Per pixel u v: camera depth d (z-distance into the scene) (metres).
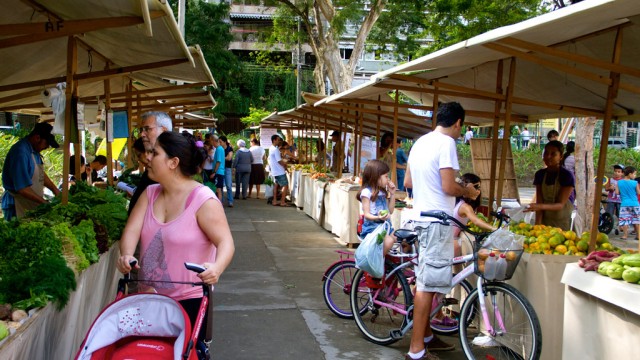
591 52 5.63
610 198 13.91
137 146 4.36
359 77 43.69
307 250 9.70
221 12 35.16
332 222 11.28
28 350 2.73
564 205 6.67
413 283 5.44
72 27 3.93
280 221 13.28
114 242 5.19
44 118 13.62
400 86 7.63
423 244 4.52
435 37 17.89
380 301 5.32
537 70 7.03
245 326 5.60
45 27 3.89
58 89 6.06
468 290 5.18
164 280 2.90
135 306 2.64
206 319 2.87
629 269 3.29
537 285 4.40
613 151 24.31
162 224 2.99
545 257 4.39
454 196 4.64
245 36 39.41
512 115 9.66
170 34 5.27
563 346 3.83
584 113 7.11
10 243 3.43
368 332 5.30
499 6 16.09
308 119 17.91
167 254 2.98
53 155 13.69
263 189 22.48
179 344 2.45
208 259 3.05
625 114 7.42
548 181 6.84
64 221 4.72
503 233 4.18
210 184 12.38
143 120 4.37
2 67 6.76
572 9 3.47
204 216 2.98
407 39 23.89
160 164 3.01
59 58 7.10
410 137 15.88
